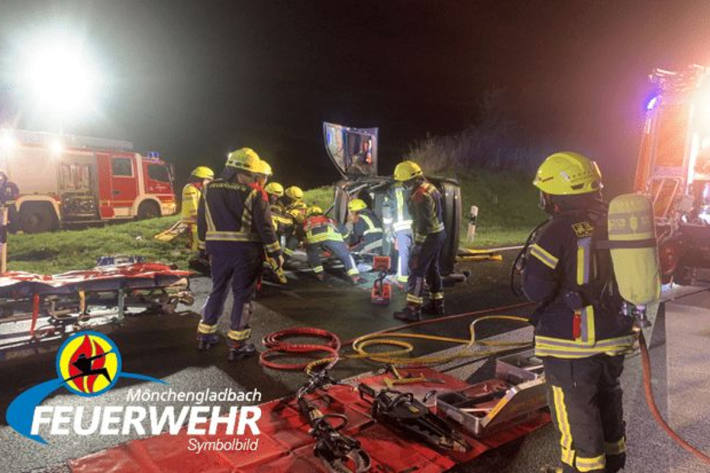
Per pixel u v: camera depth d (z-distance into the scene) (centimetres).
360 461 303
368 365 484
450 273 857
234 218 475
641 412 397
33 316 500
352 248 909
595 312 241
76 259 934
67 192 1470
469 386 406
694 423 381
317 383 395
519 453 331
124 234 1122
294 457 316
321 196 1577
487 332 597
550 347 251
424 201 605
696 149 855
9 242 1032
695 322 648
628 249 227
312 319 630
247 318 488
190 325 579
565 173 252
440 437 333
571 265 243
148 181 1655
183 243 1065
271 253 482
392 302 719
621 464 271
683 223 844
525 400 357
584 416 245
